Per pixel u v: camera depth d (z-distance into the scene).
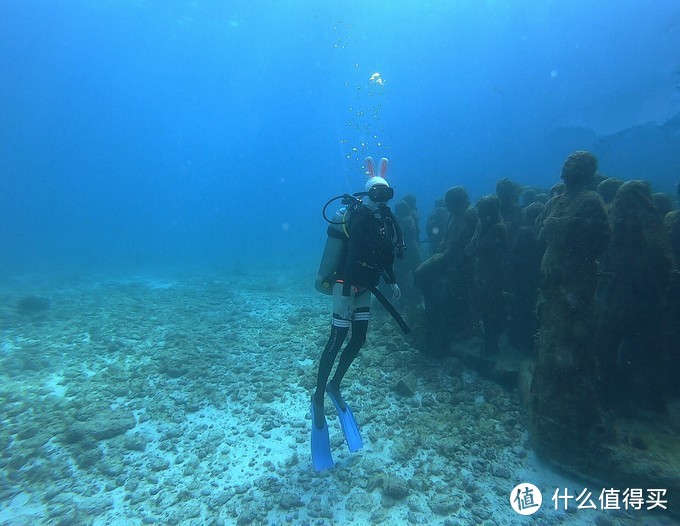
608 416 3.50
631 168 27.08
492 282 4.90
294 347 6.67
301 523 2.96
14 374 5.79
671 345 3.92
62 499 3.26
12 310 9.91
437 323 5.56
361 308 3.55
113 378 5.60
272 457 3.79
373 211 3.16
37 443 4.00
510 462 3.55
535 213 5.33
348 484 3.37
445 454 3.71
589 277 3.33
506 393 4.64
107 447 3.95
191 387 5.31
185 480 3.49
